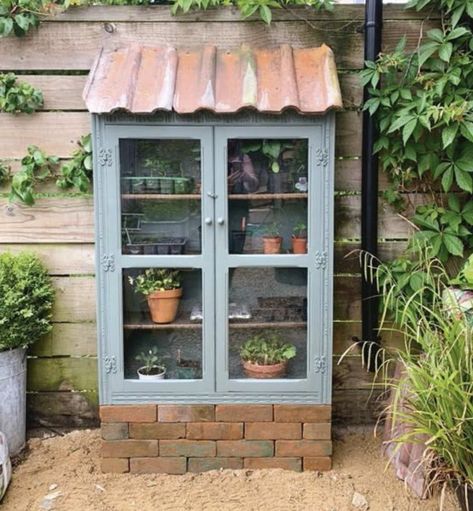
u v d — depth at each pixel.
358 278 2.44
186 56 2.20
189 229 2.12
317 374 2.15
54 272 2.45
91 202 2.42
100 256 2.10
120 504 2.01
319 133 2.04
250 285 2.14
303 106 2.00
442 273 2.21
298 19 2.31
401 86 2.22
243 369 2.18
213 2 2.28
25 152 2.39
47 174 2.38
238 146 2.08
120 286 2.12
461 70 2.15
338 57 2.33
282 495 2.06
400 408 2.07
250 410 2.18
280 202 2.12
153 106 1.99
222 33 2.32
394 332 2.43
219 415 2.18
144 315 2.18
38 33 2.33
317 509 1.97
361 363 2.48
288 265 2.12
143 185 2.09
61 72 2.35
